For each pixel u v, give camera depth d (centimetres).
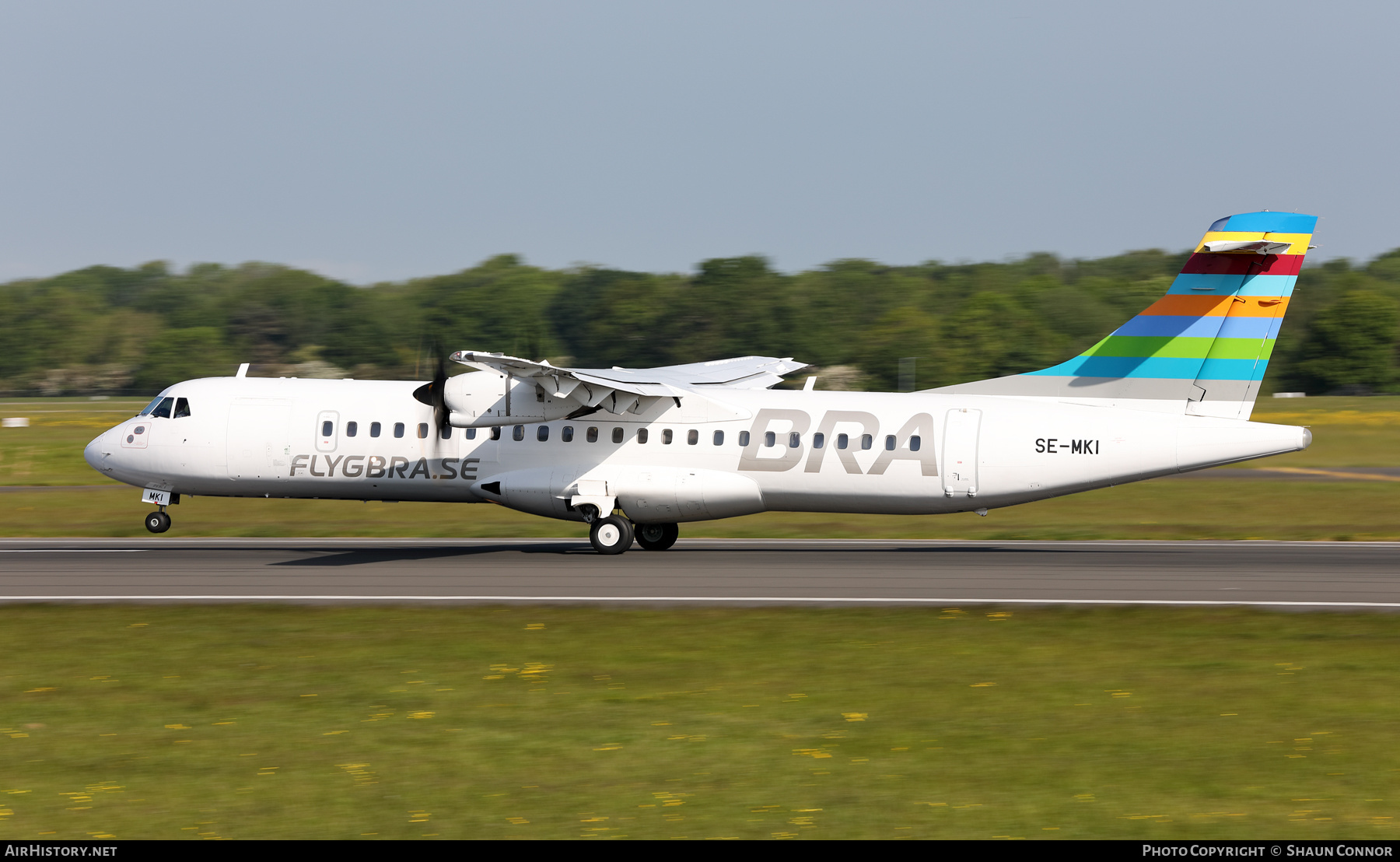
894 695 4834
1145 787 3741
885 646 5694
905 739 4244
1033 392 8494
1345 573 7888
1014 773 3881
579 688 4938
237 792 3703
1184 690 4903
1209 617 6362
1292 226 7988
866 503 8538
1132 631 6025
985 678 5106
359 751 4109
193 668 5253
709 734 4300
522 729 4359
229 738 4247
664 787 3750
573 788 3747
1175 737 4262
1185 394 8200
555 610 6519
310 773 3878
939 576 7706
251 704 4688
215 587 7231
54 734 4303
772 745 4181
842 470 8431
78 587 7231
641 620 6266
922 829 3394
